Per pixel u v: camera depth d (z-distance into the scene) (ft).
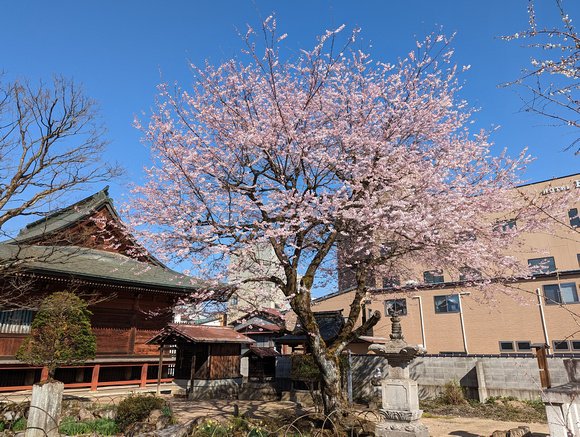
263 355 74.23
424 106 40.47
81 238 51.65
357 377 64.85
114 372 70.03
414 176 39.65
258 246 41.55
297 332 37.91
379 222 35.68
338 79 41.75
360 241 39.37
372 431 33.42
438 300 88.38
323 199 37.60
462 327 84.07
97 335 66.08
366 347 73.15
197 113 43.01
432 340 86.69
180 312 48.73
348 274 52.49
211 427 35.14
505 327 80.18
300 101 41.04
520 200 43.37
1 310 56.49
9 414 39.24
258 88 42.37
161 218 39.52
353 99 40.86
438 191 39.58
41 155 41.75
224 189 41.06
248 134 37.50
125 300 70.59
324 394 35.81
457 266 42.93
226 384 67.41
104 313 67.56
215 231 37.32
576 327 73.61
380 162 37.22
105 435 36.73
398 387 31.22
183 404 57.11
